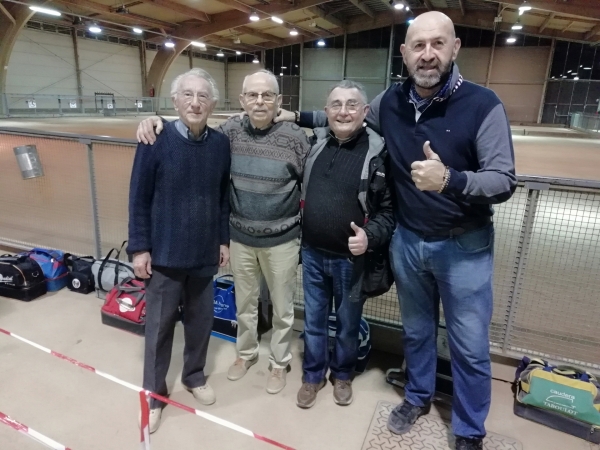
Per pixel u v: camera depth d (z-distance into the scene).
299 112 2.00
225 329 2.54
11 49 16.36
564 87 22.50
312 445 1.75
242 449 1.72
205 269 1.84
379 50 24.17
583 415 1.78
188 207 1.73
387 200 1.74
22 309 2.79
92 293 3.04
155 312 1.80
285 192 1.88
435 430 1.85
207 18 19.61
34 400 1.95
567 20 18.95
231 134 1.93
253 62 28.88
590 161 9.83
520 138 16.16
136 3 17.00
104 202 4.70
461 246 1.57
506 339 2.22
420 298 1.76
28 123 14.98
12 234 3.84
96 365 2.22
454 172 1.38
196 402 1.99
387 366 2.33
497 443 1.77
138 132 1.69
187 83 1.64
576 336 2.37
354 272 1.79
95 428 1.79
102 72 21.53
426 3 19.84
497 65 23.12
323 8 21.34
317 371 2.05
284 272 1.96
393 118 1.62
